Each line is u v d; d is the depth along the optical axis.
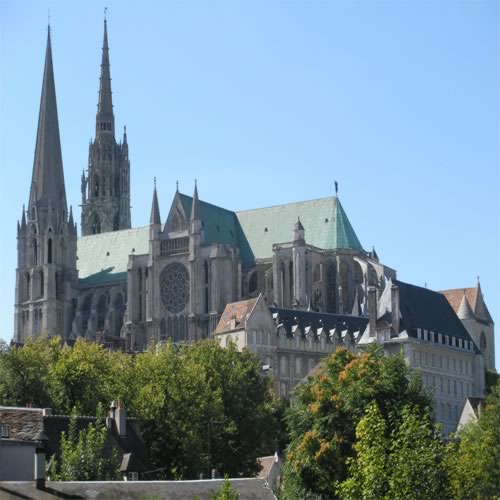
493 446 169.25
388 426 160.50
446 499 139.25
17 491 118.56
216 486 126.06
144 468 160.50
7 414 152.50
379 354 177.75
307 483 163.88
